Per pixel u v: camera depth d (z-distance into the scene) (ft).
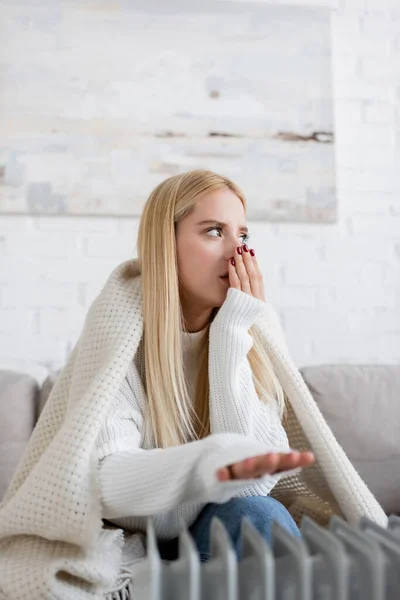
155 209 3.59
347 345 6.35
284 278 6.33
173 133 6.31
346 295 6.41
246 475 2.17
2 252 6.04
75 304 6.07
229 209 3.54
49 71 6.24
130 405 3.26
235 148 6.37
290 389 3.60
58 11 6.31
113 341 3.24
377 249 6.52
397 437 4.75
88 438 2.83
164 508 2.52
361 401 4.84
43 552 2.82
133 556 3.05
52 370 5.58
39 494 2.77
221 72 6.45
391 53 6.75
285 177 6.40
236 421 3.29
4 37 6.22
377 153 6.64
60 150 6.16
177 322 3.42
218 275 3.52
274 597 1.96
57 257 6.10
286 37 6.57
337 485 3.40
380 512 3.39
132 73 6.33
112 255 6.16
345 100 6.66
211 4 6.51
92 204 6.14
